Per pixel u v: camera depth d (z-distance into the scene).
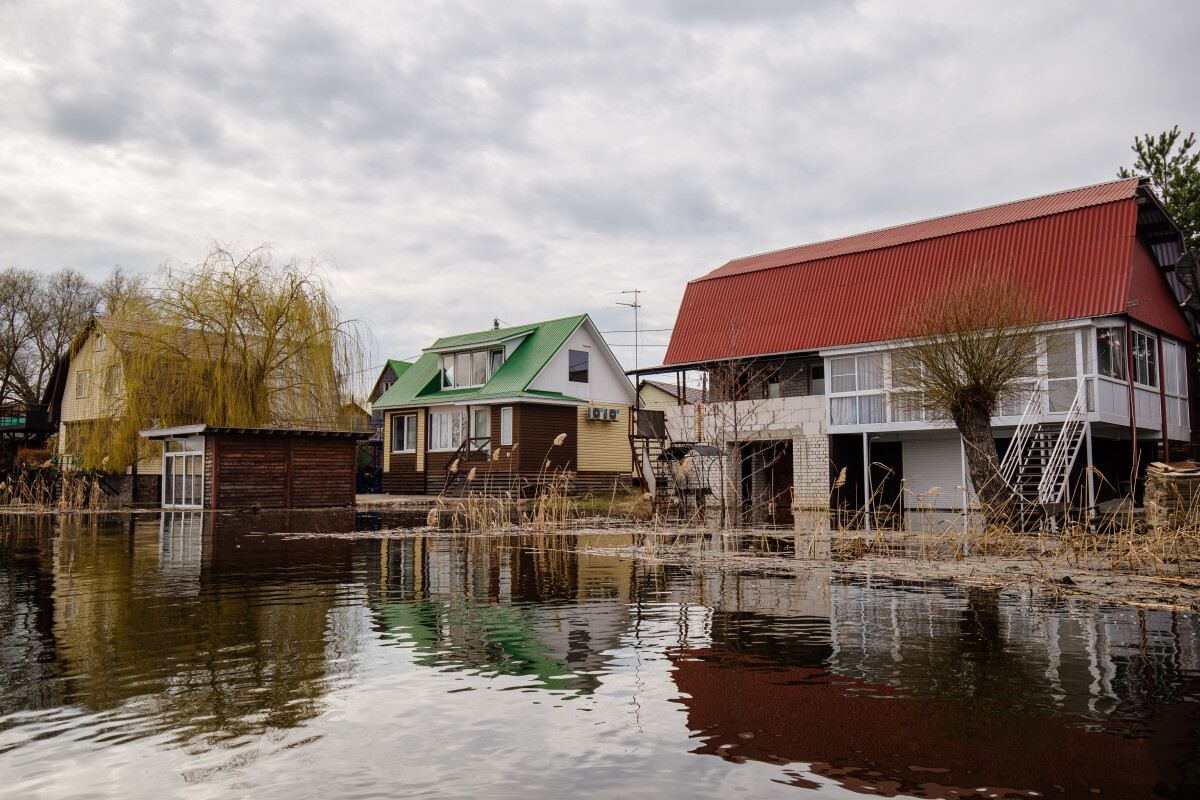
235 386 27.39
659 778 2.90
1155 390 21.77
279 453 25.36
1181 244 22.73
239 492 24.52
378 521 18.88
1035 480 18.50
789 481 26.36
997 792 2.76
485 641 5.20
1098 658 4.68
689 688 4.09
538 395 31.20
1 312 46.06
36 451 36.38
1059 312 19.58
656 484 29.62
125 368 27.28
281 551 11.35
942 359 15.85
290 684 4.14
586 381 34.25
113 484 31.80
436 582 8.03
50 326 47.81
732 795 2.75
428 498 30.02
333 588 7.61
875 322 23.12
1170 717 3.56
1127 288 19.08
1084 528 11.07
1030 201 24.81
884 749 3.19
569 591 7.44
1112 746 3.20
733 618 6.03
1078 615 6.14
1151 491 13.75
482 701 3.86
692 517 19.20
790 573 8.88
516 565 9.62
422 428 35.41
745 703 3.81
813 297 25.27
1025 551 11.34
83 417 34.47
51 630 5.51
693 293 28.80
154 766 3.01
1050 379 19.61
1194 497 12.56
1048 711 3.65
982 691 3.99
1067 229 20.95
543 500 19.89
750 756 3.12
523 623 5.84
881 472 24.77
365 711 3.69
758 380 25.80
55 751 3.16
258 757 3.12
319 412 28.47
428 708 3.74
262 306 27.86
